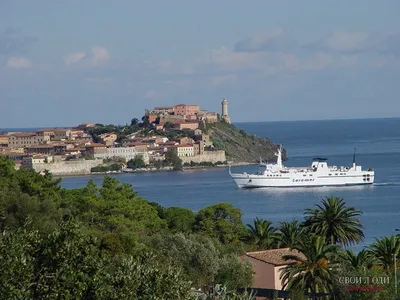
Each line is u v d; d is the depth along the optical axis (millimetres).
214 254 109750
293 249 117500
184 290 59656
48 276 54562
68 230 57031
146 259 73125
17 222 101250
